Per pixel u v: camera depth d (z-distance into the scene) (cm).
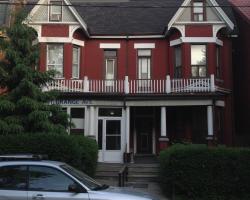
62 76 2762
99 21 3044
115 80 2759
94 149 1944
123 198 968
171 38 2888
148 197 991
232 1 3256
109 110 2688
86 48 2945
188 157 1720
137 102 2641
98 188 1011
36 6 2791
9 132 1778
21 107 1823
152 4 3212
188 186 1709
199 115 2770
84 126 2638
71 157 1680
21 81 1842
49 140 1688
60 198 972
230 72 2891
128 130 2641
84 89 2667
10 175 1007
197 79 2673
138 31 2952
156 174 2266
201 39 2798
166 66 2914
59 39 2791
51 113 1909
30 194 980
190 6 2812
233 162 1698
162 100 2620
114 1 3266
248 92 2936
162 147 2545
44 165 1012
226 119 2820
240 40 3073
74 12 2802
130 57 2941
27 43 1909
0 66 1895
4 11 2970
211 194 1700
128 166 2336
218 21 2811
